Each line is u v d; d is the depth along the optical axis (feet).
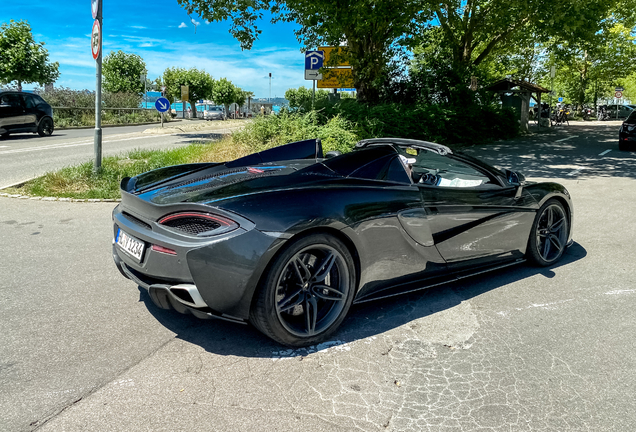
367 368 8.27
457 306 11.06
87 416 6.75
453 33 62.59
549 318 10.41
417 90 56.03
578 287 12.23
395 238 9.92
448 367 8.34
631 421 6.88
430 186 10.83
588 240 16.53
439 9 58.18
